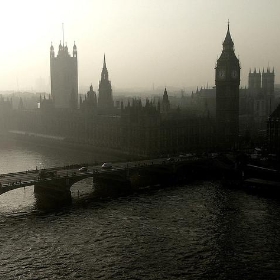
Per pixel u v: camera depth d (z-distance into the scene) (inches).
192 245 4633.4
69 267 4077.3
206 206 6112.2
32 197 6594.5
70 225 5280.5
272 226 5231.3
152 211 5871.1
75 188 7244.1
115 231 5068.9
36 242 4707.2
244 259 4276.6
